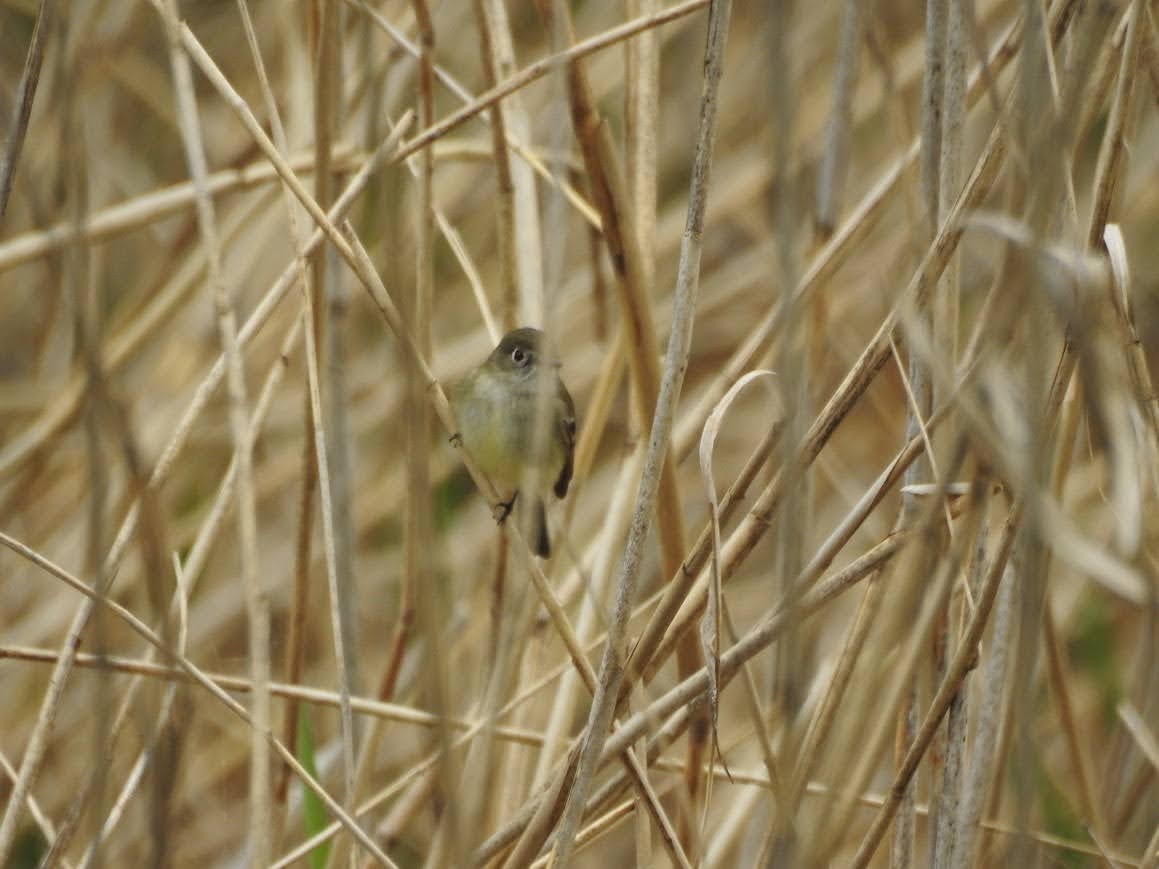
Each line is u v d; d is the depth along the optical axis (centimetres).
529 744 1169
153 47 1884
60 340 1730
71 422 1425
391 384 1655
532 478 842
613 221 1066
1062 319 837
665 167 1938
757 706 898
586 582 1069
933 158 1007
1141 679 1249
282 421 1695
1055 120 734
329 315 1205
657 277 1809
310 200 967
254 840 862
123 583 1391
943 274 968
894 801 889
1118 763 1277
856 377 914
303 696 1088
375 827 1277
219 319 920
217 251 923
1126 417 747
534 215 1252
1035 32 755
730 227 1886
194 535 1636
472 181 1847
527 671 1198
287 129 1555
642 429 1138
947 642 988
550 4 1047
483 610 1502
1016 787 761
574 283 1784
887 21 1756
